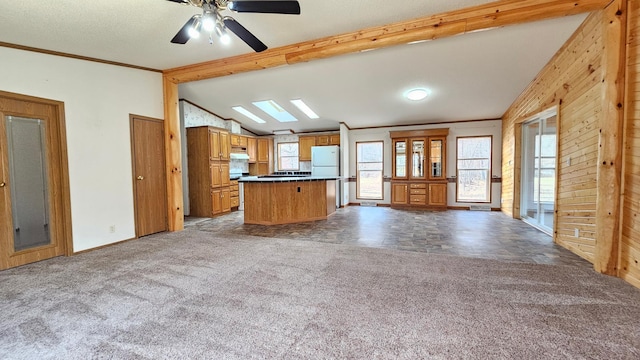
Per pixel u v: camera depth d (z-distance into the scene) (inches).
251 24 125.3
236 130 304.8
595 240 109.7
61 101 134.8
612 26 98.4
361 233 178.2
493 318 75.9
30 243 126.5
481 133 273.3
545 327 71.4
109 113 153.7
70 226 136.9
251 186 211.5
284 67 185.8
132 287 98.2
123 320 77.2
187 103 247.4
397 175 295.3
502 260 122.6
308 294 91.4
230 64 160.2
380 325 73.3
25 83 123.7
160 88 180.1
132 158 164.7
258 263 121.2
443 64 172.4
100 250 143.4
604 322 73.2
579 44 127.2
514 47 149.9
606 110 101.2
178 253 136.8
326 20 123.5
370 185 317.7
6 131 120.0
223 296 90.7
